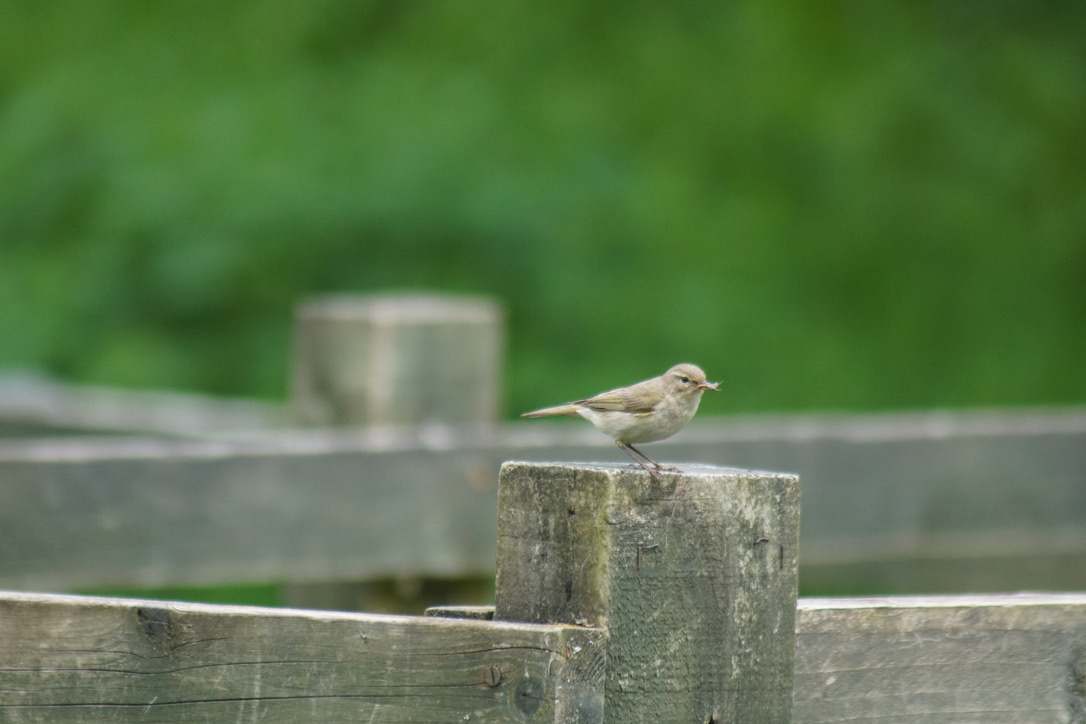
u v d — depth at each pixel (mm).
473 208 15773
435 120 16453
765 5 18734
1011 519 8133
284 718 3342
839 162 18406
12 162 16500
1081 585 9562
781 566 3502
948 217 18281
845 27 18875
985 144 18469
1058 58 18797
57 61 17547
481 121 16578
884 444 7895
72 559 6367
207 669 3385
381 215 15602
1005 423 8148
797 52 18766
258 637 3363
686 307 16234
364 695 3295
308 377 8273
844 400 16547
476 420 8148
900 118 18609
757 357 16531
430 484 7109
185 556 6586
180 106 16594
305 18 17703
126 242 15578
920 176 18562
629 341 15969
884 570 9562
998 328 17719
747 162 18328
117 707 3418
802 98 18438
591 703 3205
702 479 3371
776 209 18156
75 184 16266
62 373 15227
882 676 3727
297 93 16641
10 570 6246
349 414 8062
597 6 18438
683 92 18359
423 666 3260
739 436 7586
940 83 18719
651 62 18375
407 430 7957
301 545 6828
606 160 16844
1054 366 17516
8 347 15172
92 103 16797
